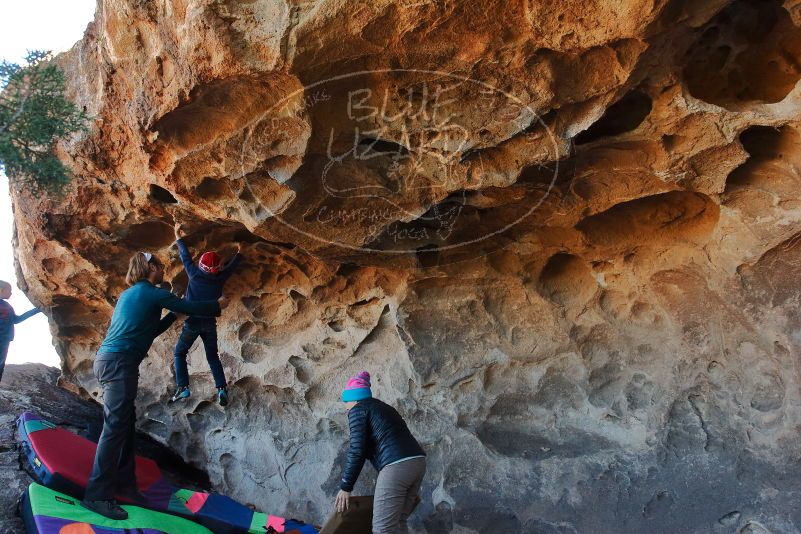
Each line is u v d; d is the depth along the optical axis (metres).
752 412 3.85
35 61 3.27
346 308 4.83
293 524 4.35
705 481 3.91
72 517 3.50
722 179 3.41
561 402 4.47
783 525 3.62
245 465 5.21
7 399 5.38
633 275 4.22
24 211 4.64
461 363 4.59
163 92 3.31
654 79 3.05
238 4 2.91
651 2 2.61
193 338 4.23
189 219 4.26
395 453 3.51
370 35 2.91
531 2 2.73
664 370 4.17
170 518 3.97
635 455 4.16
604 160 3.49
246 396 5.27
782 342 3.70
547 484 4.30
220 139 3.39
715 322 3.97
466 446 4.53
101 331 5.68
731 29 3.07
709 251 3.88
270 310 5.11
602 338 4.39
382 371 4.80
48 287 5.31
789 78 3.20
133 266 3.86
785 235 3.50
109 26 3.34
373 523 3.46
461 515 4.40
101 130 3.87
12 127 3.31
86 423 5.52
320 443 5.00
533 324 4.51
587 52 2.94
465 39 2.92
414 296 4.59
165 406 5.50
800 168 3.29
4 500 3.74
